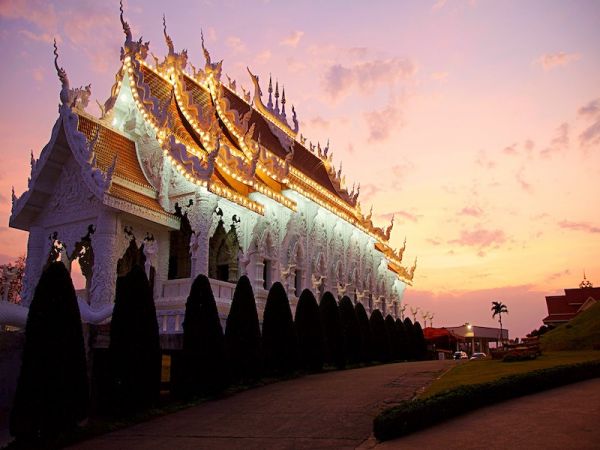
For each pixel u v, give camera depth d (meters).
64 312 14.77
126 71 28.84
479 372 19.48
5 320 16.73
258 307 28.89
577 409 12.09
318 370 25.02
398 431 11.51
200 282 19.62
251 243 29.16
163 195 26.67
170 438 13.59
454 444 10.30
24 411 13.70
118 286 17.16
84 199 25.36
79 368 14.76
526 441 9.89
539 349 24.89
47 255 26.42
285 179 33.28
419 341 43.75
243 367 20.67
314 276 36.22
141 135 28.39
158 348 17.23
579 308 66.81
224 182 28.47
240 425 14.37
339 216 39.84
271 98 43.50
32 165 26.81
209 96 34.44
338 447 11.59
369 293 46.06
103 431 14.71
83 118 26.70
